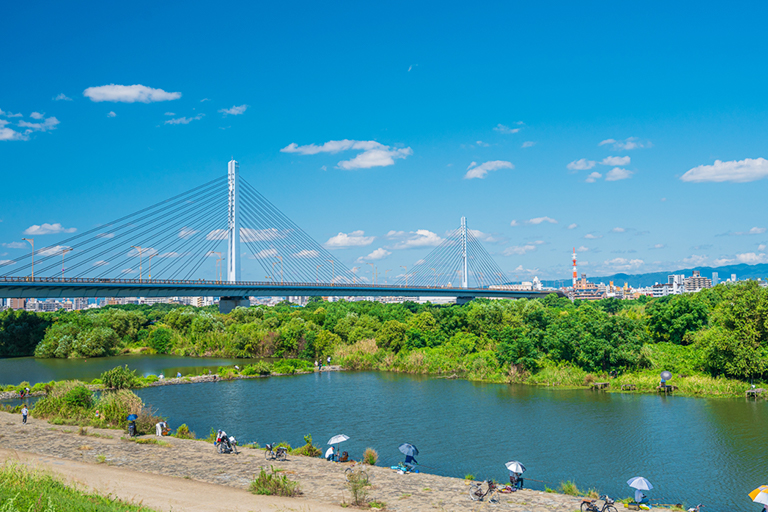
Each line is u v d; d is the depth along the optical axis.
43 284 129.12
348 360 125.12
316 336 141.38
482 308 140.00
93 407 70.44
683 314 108.56
